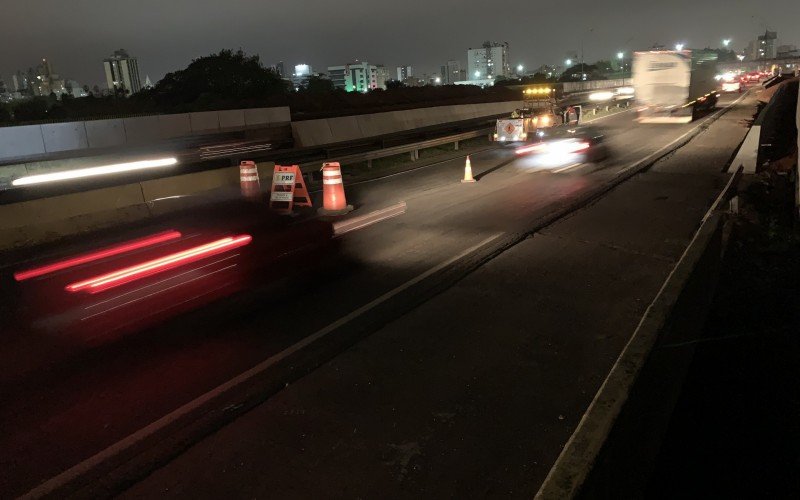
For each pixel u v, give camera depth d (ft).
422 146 72.08
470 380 15.52
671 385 12.71
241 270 27.07
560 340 17.74
